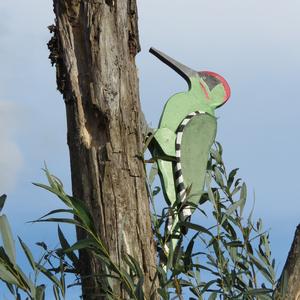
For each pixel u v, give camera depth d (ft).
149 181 29.86
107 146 28.55
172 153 31.37
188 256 28.96
